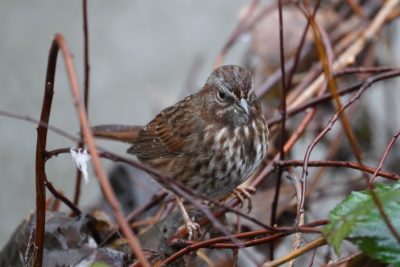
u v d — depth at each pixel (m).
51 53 6.50
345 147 12.70
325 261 9.03
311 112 9.89
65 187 13.78
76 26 14.90
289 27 12.37
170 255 7.62
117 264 8.20
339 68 11.26
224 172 9.52
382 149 13.09
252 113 9.39
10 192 13.77
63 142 14.22
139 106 14.44
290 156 12.23
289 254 6.55
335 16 12.81
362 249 5.78
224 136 9.45
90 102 14.41
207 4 15.19
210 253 8.82
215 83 9.62
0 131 14.03
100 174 5.64
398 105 13.58
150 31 14.98
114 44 14.86
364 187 11.92
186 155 9.73
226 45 12.31
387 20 12.04
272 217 9.00
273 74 12.20
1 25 14.79
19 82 14.34
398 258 5.69
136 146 10.44
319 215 11.91
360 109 12.89
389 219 5.78
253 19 12.47
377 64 13.16
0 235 13.48
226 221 9.10
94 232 8.94
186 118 9.81
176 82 14.67
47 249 8.47
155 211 11.12
